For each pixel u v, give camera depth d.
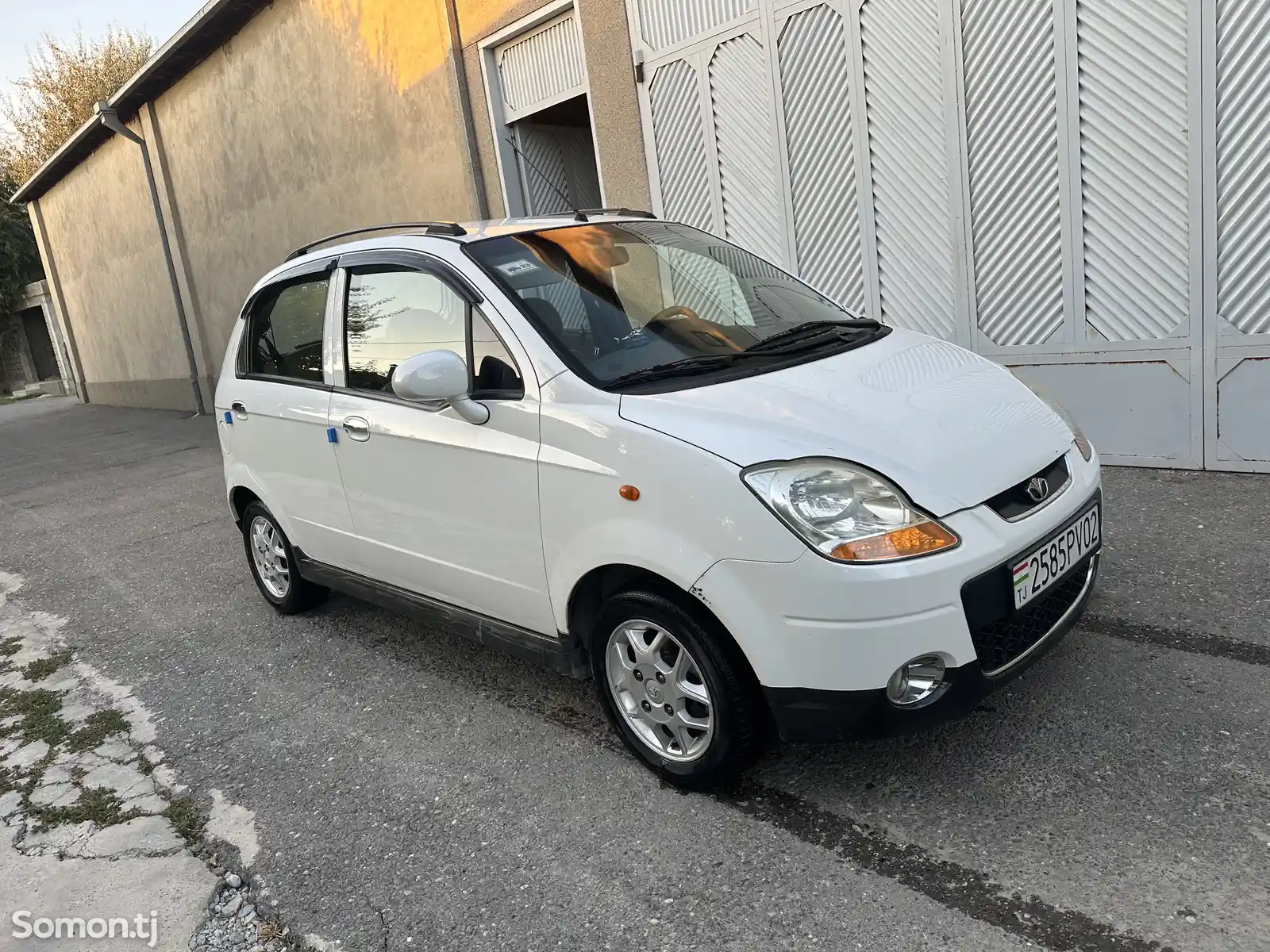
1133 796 2.56
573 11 7.71
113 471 11.12
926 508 2.43
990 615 2.45
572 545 2.89
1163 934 2.08
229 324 14.94
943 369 3.13
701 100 6.94
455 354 3.13
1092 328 5.30
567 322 3.14
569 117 9.08
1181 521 4.39
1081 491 2.82
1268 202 4.55
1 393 30.16
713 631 2.61
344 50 10.19
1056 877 2.30
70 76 33.16
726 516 2.47
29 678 4.68
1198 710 2.91
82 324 21.94
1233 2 4.45
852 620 2.35
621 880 2.53
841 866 2.45
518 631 3.28
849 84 6.02
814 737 2.49
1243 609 3.50
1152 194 4.91
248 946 2.50
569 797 2.95
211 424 14.47
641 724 2.96
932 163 5.74
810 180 6.43
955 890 2.31
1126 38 4.81
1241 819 2.41
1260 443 4.82
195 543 6.96
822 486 2.43
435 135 9.34
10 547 7.77
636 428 2.70
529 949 2.33
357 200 10.84
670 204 7.44
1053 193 5.27
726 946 2.24
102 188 18.03
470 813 2.95
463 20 8.59
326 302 4.00
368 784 3.21
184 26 12.06
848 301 6.46
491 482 3.13
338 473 3.90
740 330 3.34
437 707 3.72
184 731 3.83
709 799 2.83
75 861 3.00
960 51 5.43
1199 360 4.93
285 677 4.22
